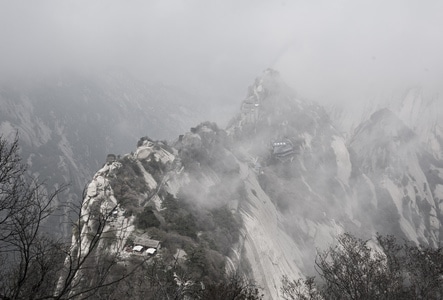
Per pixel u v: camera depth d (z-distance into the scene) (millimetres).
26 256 12266
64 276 16344
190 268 45438
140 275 29359
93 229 37062
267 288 67438
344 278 25359
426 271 25203
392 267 26078
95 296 18312
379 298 23219
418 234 153625
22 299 12188
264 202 101625
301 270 85812
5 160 15008
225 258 57562
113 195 57719
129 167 67938
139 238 47156
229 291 23984
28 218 13641
